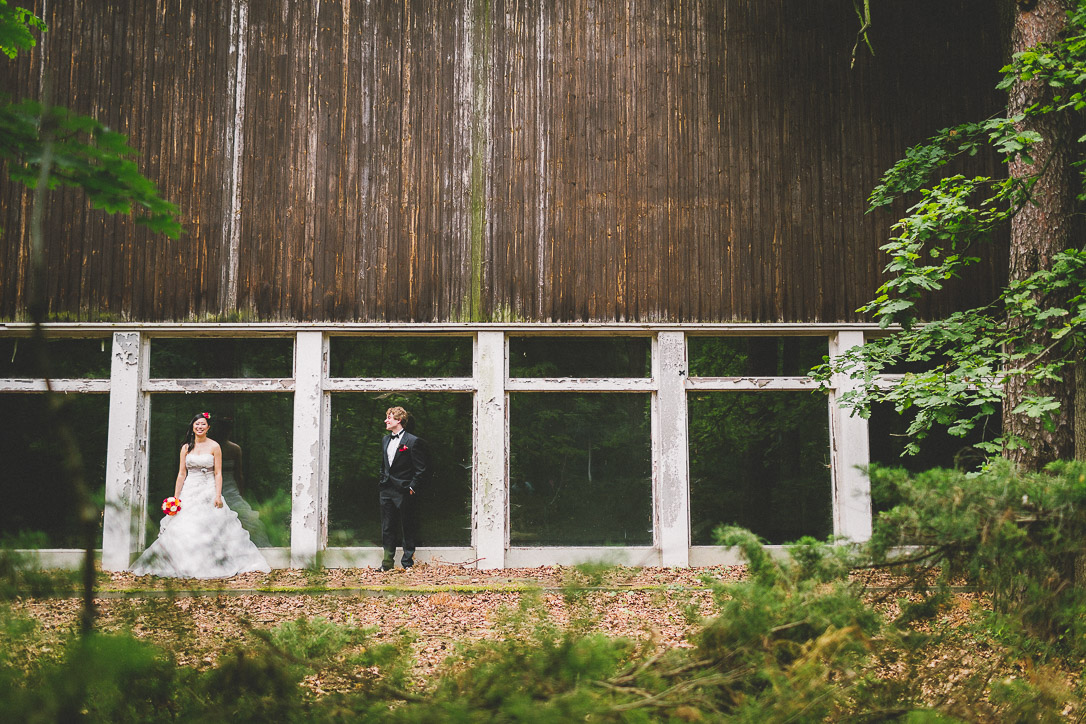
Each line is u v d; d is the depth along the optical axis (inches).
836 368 304.7
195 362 370.3
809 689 71.2
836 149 386.6
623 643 74.7
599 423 377.1
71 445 59.7
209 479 329.4
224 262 370.0
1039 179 265.0
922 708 77.5
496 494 364.5
